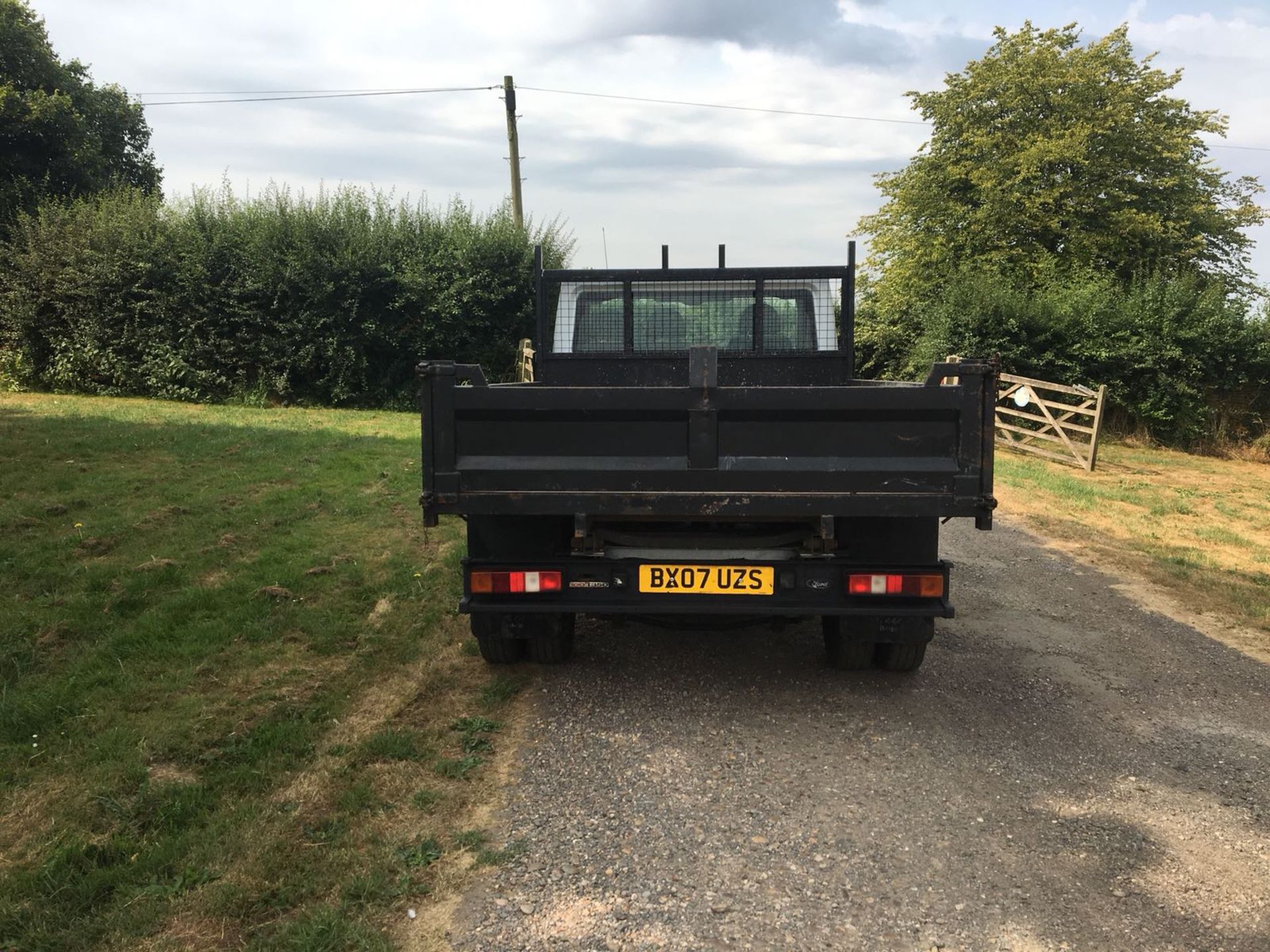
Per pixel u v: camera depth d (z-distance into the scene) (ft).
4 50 70.90
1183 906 9.11
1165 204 70.95
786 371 18.21
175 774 11.25
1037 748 12.87
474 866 9.62
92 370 58.80
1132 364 54.90
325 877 9.25
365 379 61.31
